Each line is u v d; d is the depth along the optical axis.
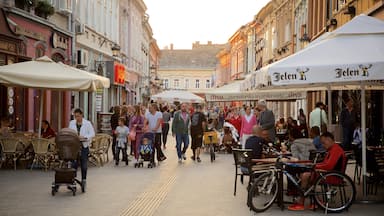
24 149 16.41
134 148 19.95
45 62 16.41
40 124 17.16
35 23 21.27
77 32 27.11
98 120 30.06
